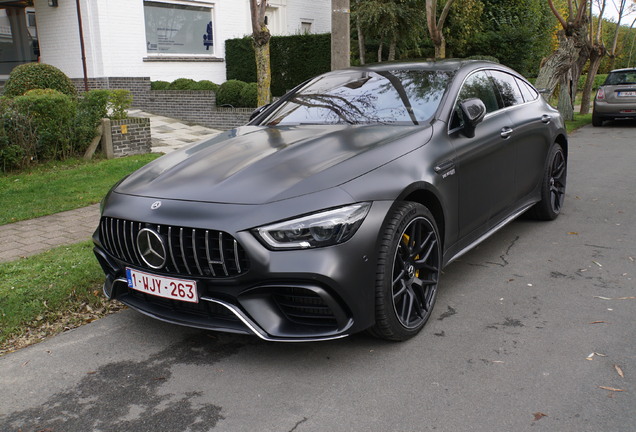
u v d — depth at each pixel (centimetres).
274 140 351
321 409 253
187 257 279
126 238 302
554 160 540
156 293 295
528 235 507
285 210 267
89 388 279
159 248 285
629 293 371
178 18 1591
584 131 1347
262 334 271
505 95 470
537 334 316
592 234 505
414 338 317
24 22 1509
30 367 301
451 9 1681
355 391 266
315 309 276
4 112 774
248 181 292
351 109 392
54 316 358
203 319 291
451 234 355
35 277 400
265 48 802
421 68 424
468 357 294
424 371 281
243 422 246
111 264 324
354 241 272
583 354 292
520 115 472
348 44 719
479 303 362
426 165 325
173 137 1138
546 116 521
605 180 741
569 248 467
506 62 1962
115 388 279
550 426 233
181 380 283
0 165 772
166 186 310
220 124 1291
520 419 239
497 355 295
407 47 1695
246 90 1279
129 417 254
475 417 242
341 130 354
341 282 267
